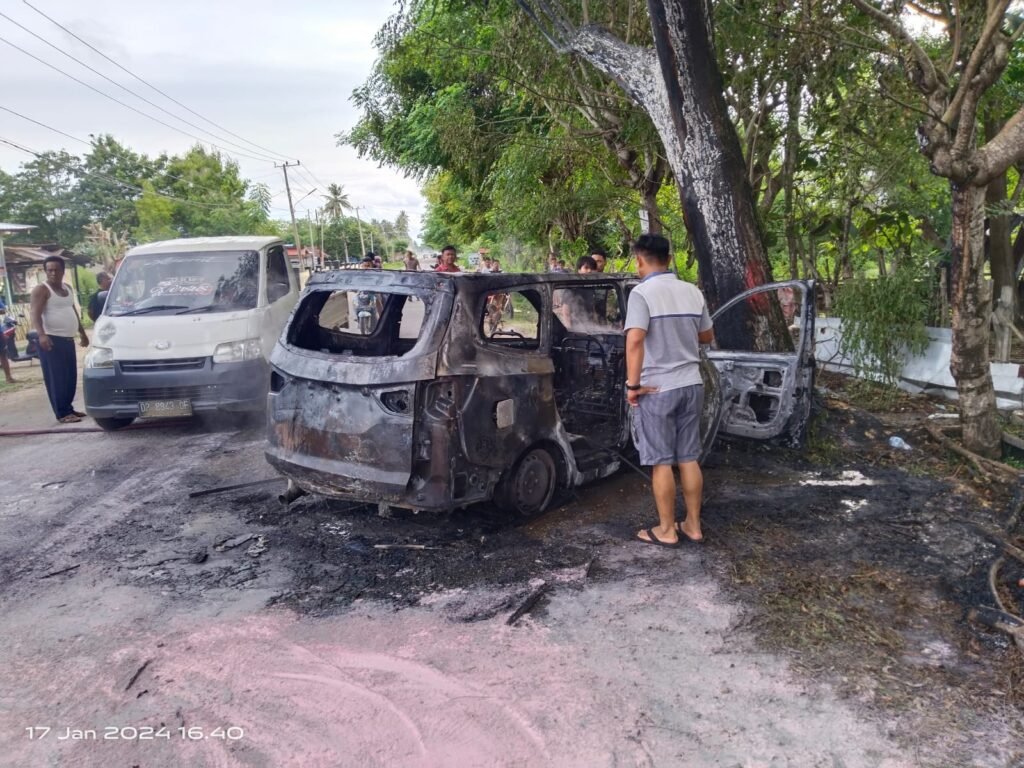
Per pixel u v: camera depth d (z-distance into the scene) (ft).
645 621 11.55
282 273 28.45
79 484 19.11
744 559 13.66
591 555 13.98
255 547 14.65
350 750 8.82
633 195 40.52
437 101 55.77
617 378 17.89
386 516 14.74
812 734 8.89
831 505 16.49
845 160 30.73
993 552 14.05
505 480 15.03
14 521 16.46
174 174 202.49
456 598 12.42
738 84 28.96
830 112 30.17
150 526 15.92
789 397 18.57
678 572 13.20
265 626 11.64
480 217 75.97
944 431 20.70
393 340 17.71
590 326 18.48
